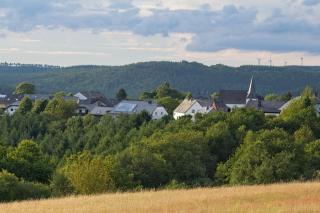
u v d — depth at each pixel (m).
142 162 74.69
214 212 30.27
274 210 30.05
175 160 83.62
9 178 58.94
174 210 32.09
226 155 101.94
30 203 42.25
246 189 43.69
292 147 74.19
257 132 98.44
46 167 83.12
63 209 36.00
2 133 148.75
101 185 60.88
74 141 137.25
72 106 193.12
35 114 169.12
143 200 38.72
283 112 147.88
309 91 198.12
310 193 39.44
